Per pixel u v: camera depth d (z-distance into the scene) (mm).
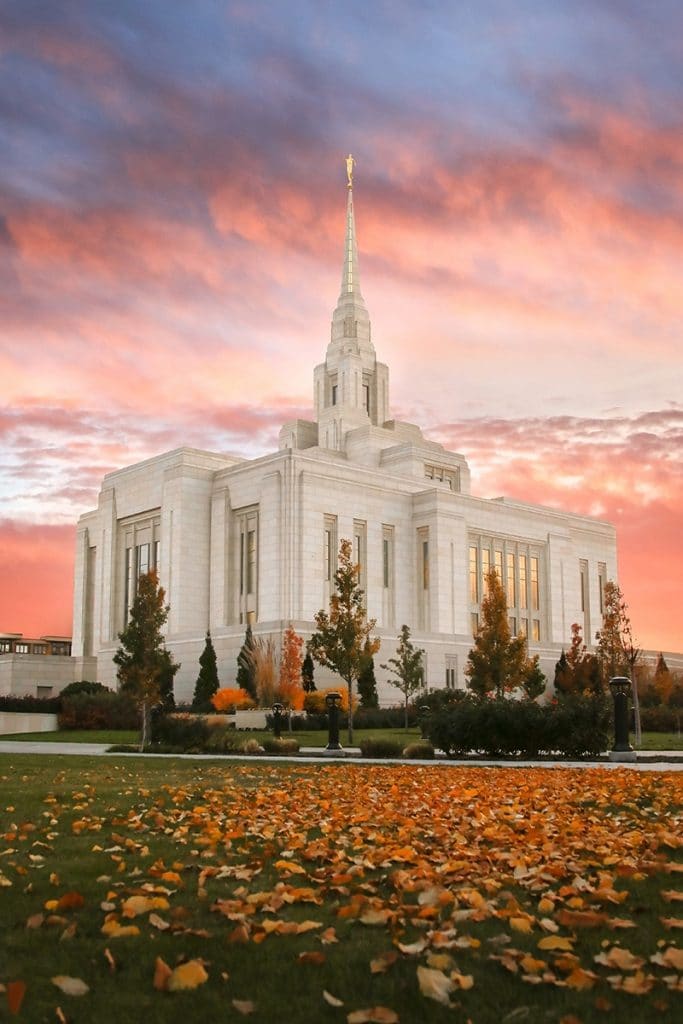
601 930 6848
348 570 52531
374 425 102000
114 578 89375
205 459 85000
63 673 83188
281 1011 5273
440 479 95188
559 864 8812
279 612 75750
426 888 7977
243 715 57844
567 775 20062
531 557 95062
